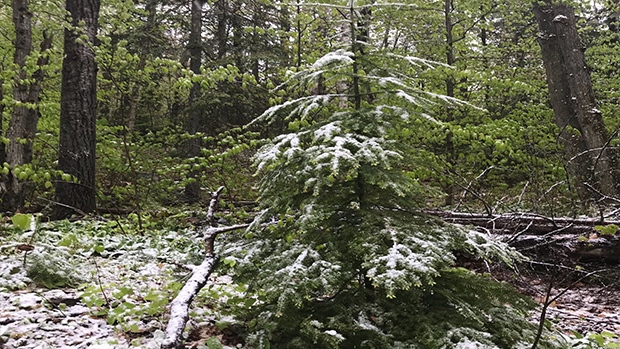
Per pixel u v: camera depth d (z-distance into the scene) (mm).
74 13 8062
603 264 5578
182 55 15047
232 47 13352
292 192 2883
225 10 13484
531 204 8602
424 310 2627
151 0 13391
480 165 9797
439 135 7906
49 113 9734
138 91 13352
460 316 2551
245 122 13086
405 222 2754
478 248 2596
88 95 8148
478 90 10008
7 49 9555
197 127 11727
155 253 5352
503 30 14055
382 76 3076
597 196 8500
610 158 9008
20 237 4555
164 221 7801
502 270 5688
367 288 2838
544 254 5816
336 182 2898
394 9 9500
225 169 8523
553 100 10148
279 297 2371
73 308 3188
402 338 2490
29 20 8281
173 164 10562
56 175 7043
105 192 9102
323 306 2699
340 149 2547
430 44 10656
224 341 2842
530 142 9078
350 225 2783
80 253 4863
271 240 2982
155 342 2643
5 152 8070
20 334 2662
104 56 8195
